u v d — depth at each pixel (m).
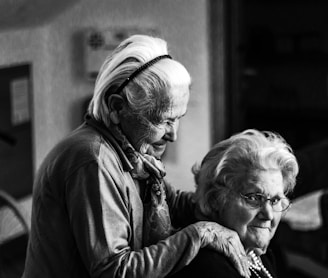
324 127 6.91
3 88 4.83
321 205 3.79
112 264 1.82
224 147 2.01
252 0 6.87
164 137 1.98
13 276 4.27
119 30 5.28
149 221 2.01
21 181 5.05
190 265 1.88
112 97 1.92
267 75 6.95
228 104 5.70
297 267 3.48
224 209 1.97
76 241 1.88
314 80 6.88
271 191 1.95
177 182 5.70
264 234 1.98
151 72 1.90
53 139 5.34
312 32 6.85
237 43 5.62
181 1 5.45
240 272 1.91
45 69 5.21
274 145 2.00
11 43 4.86
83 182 1.86
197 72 5.57
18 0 4.38
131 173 1.98
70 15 5.21
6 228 4.30
